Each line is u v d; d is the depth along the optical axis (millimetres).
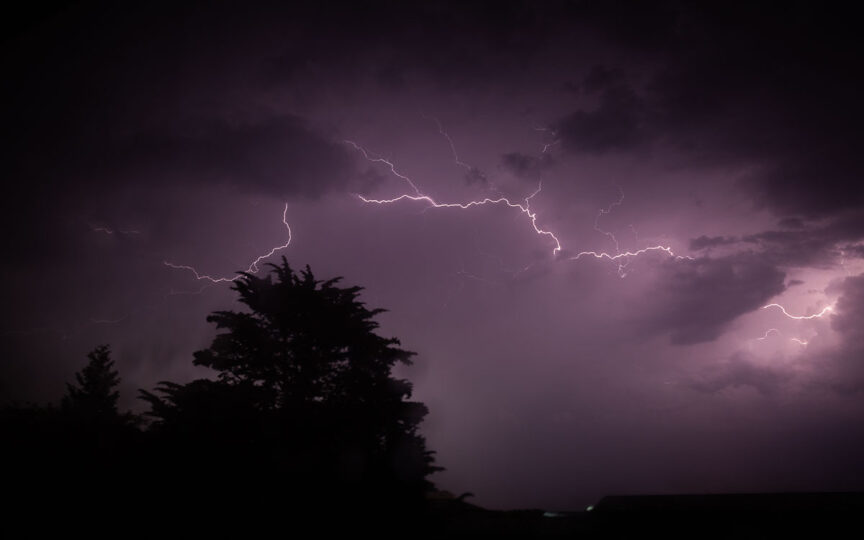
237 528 5383
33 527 4914
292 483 6129
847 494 5277
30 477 5629
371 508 6000
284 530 5457
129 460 6090
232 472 6035
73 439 6332
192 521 5383
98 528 5047
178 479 5863
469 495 6773
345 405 7191
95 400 14344
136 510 5398
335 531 5562
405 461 6828
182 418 6430
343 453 6637
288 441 6574
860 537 4105
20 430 6418
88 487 5621
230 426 6410
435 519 5980
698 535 4457
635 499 5828
